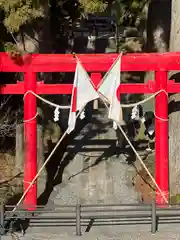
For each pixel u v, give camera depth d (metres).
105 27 42.53
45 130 22.50
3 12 15.05
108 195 17.34
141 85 15.73
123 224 14.40
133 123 23.55
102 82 15.15
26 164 15.65
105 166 20.50
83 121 28.39
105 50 39.16
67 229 14.07
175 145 16.39
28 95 15.55
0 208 13.52
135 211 14.79
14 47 15.24
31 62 15.34
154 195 16.78
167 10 22.12
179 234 13.55
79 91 15.13
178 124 16.34
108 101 15.20
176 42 16.34
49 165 20.42
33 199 15.55
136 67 15.48
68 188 18.12
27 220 14.57
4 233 13.60
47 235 13.58
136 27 29.69
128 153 21.84
